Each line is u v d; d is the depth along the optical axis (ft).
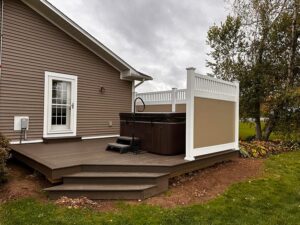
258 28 35.42
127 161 14.82
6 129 20.08
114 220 9.95
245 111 36.24
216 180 16.05
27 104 21.39
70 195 12.01
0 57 19.66
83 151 18.24
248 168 19.84
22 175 15.37
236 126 21.59
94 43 25.20
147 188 12.45
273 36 33.76
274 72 34.71
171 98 30.25
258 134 37.01
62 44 23.99
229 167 19.70
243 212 11.28
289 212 11.43
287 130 33.88
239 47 37.60
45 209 10.75
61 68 23.93
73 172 13.44
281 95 32.78
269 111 34.99
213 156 18.42
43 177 14.79
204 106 17.16
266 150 27.96
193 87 15.87
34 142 21.99
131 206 11.39
